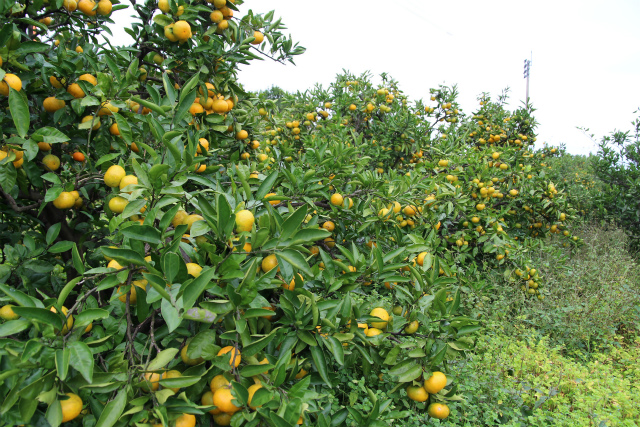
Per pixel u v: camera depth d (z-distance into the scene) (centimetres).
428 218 448
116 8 285
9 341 138
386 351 252
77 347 135
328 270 235
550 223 728
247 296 161
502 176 730
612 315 545
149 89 226
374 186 380
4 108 227
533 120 970
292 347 192
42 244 267
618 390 391
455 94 873
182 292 140
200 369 164
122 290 155
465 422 332
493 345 441
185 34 283
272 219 202
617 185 966
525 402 384
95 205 311
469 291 515
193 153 195
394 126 749
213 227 171
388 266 249
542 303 570
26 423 129
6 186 197
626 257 735
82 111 228
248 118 436
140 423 136
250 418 146
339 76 883
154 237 157
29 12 235
